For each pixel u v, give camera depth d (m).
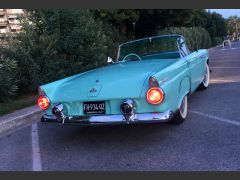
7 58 8.30
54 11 10.00
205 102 7.37
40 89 5.12
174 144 4.94
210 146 4.74
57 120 4.95
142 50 6.73
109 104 4.73
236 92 8.13
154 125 5.86
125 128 5.84
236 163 4.15
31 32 9.52
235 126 5.53
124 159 4.56
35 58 9.32
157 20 18.28
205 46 39.56
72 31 10.15
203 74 7.98
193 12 18.28
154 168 4.21
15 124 6.85
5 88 8.15
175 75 5.21
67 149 5.14
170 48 6.46
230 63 15.95
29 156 5.00
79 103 4.88
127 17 14.70
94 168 4.36
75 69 10.02
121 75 5.07
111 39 14.52
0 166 4.68
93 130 5.92
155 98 4.49
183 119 5.74
